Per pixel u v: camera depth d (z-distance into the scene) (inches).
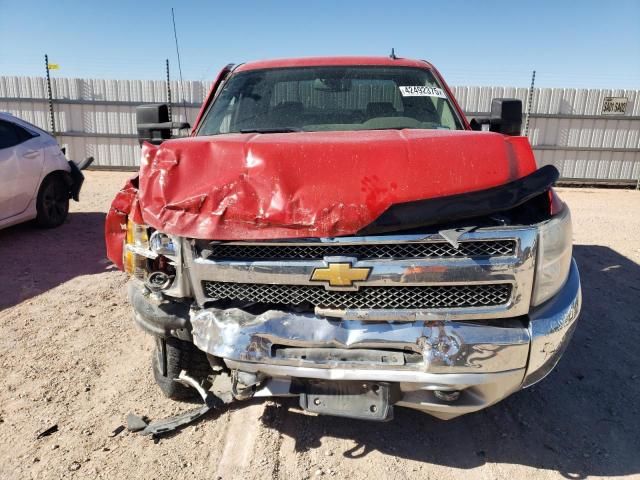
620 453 111.7
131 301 106.7
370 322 91.0
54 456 107.6
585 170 551.8
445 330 89.4
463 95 533.3
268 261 91.4
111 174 547.5
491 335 89.7
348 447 112.1
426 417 123.4
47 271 226.1
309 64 158.4
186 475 102.6
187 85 546.6
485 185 91.8
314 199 89.3
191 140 102.0
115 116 557.3
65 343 157.8
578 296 100.0
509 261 88.6
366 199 88.6
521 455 110.7
